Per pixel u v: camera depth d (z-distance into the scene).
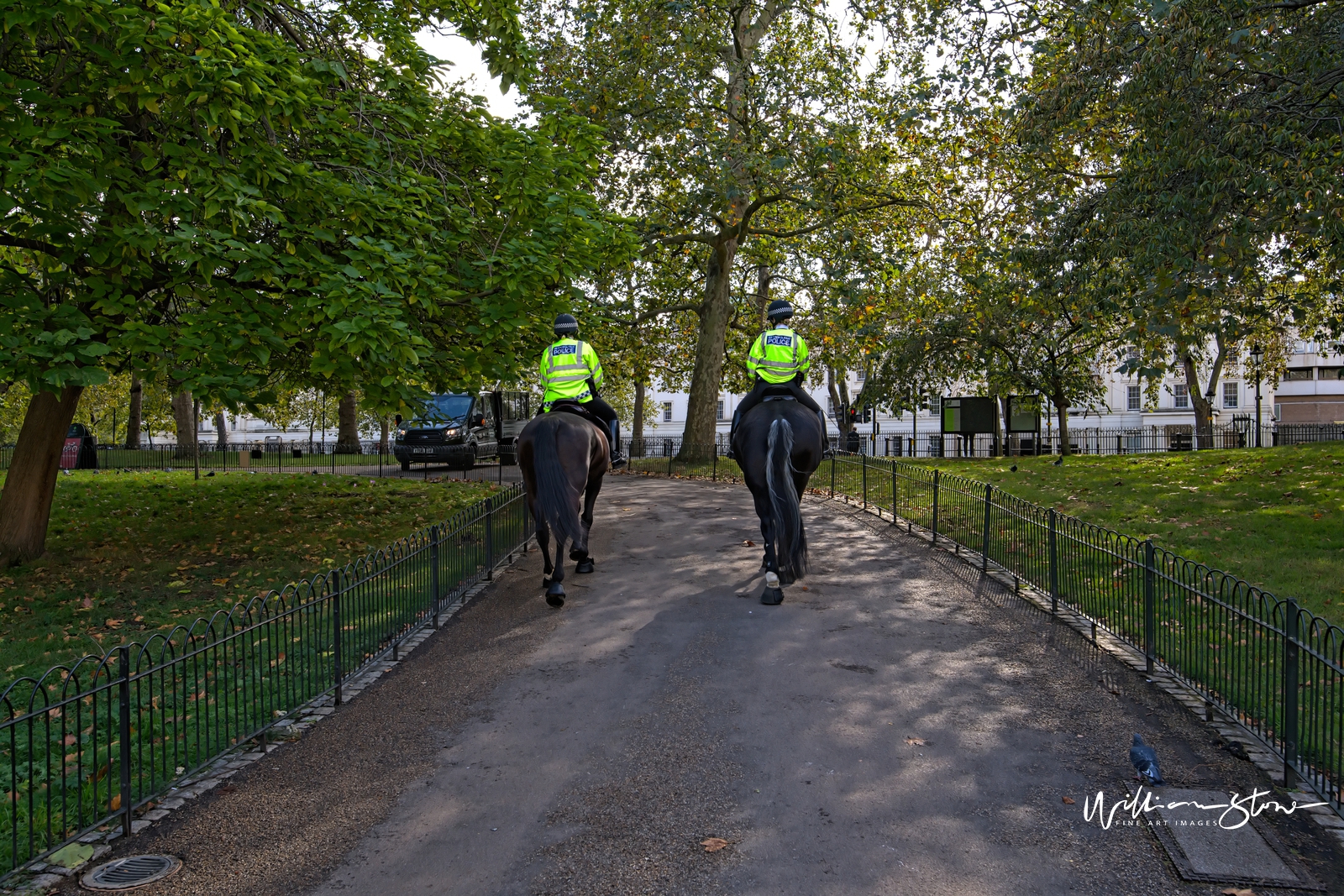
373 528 13.77
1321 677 6.13
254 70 7.97
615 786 4.86
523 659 7.22
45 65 9.34
